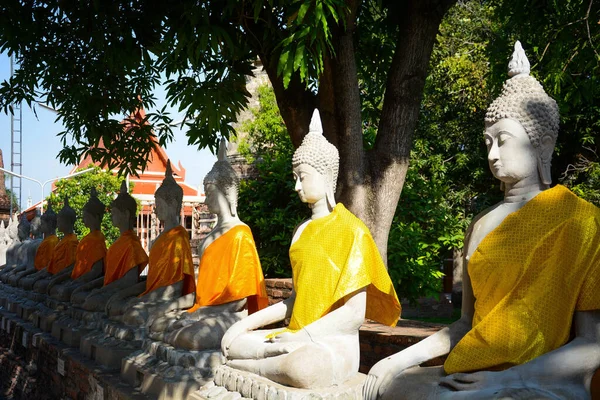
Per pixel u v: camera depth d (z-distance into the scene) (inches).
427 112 641.0
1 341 555.2
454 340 156.8
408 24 301.4
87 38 356.8
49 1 336.8
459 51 607.8
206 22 264.5
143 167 479.5
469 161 624.1
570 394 129.3
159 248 331.6
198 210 871.7
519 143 148.9
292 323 205.2
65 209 526.6
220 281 274.2
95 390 301.6
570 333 139.9
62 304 448.1
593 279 133.2
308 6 227.3
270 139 605.6
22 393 450.0
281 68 245.4
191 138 391.5
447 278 759.7
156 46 317.1
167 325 278.7
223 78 315.3
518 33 394.6
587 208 139.1
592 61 335.6
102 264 451.2
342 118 299.6
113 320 344.8
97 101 434.6
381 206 301.7
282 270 440.1
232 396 197.8
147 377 260.7
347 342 193.6
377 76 409.4
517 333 138.0
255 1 246.7
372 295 207.6
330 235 203.8
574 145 583.8
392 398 146.6
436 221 454.9
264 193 454.3
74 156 470.3
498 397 126.8
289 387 183.2
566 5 349.1
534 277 140.8
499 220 152.5
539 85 152.9
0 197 1107.3
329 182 213.6
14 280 592.1
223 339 216.7
